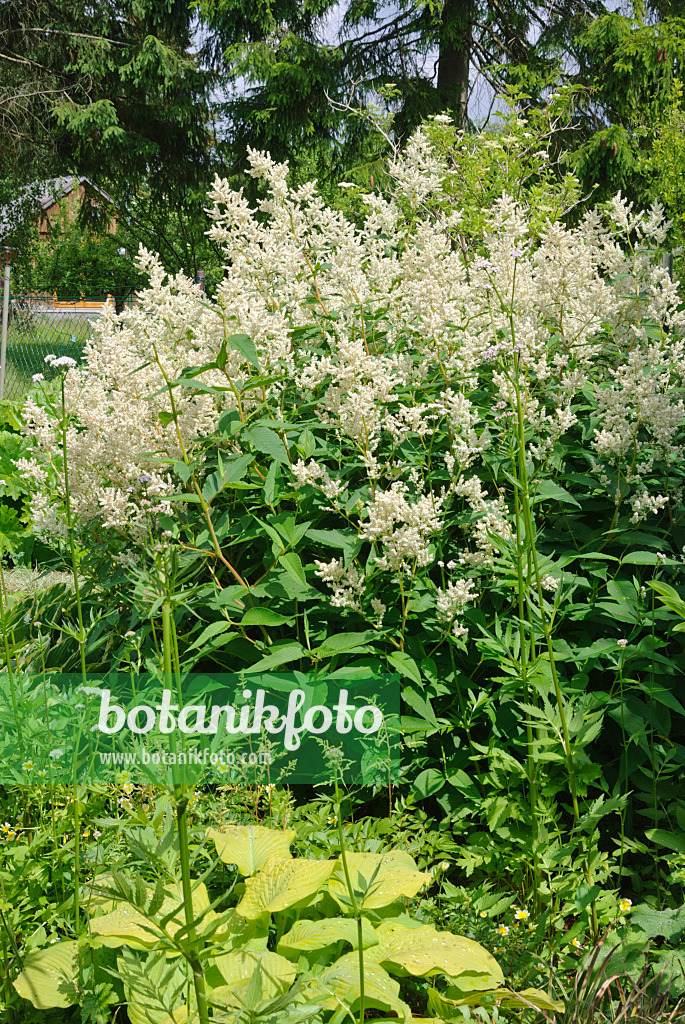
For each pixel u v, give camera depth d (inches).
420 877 91.9
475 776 118.6
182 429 123.9
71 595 147.9
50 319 443.5
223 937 66.6
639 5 581.0
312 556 131.3
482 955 86.7
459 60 616.7
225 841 98.7
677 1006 84.0
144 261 130.3
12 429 280.8
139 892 58.2
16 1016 85.5
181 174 797.2
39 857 100.4
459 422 122.1
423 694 116.5
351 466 123.3
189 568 116.5
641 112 563.8
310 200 146.7
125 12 770.2
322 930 87.4
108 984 84.4
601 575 121.0
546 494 120.6
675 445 138.2
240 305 120.6
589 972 86.4
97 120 710.5
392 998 80.0
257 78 608.4
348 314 139.7
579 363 147.5
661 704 119.3
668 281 140.0
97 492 132.8
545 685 107.5
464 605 114.0
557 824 115.2
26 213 804.6
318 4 616.4
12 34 739.4
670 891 109.5
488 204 327.3
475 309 148.5
